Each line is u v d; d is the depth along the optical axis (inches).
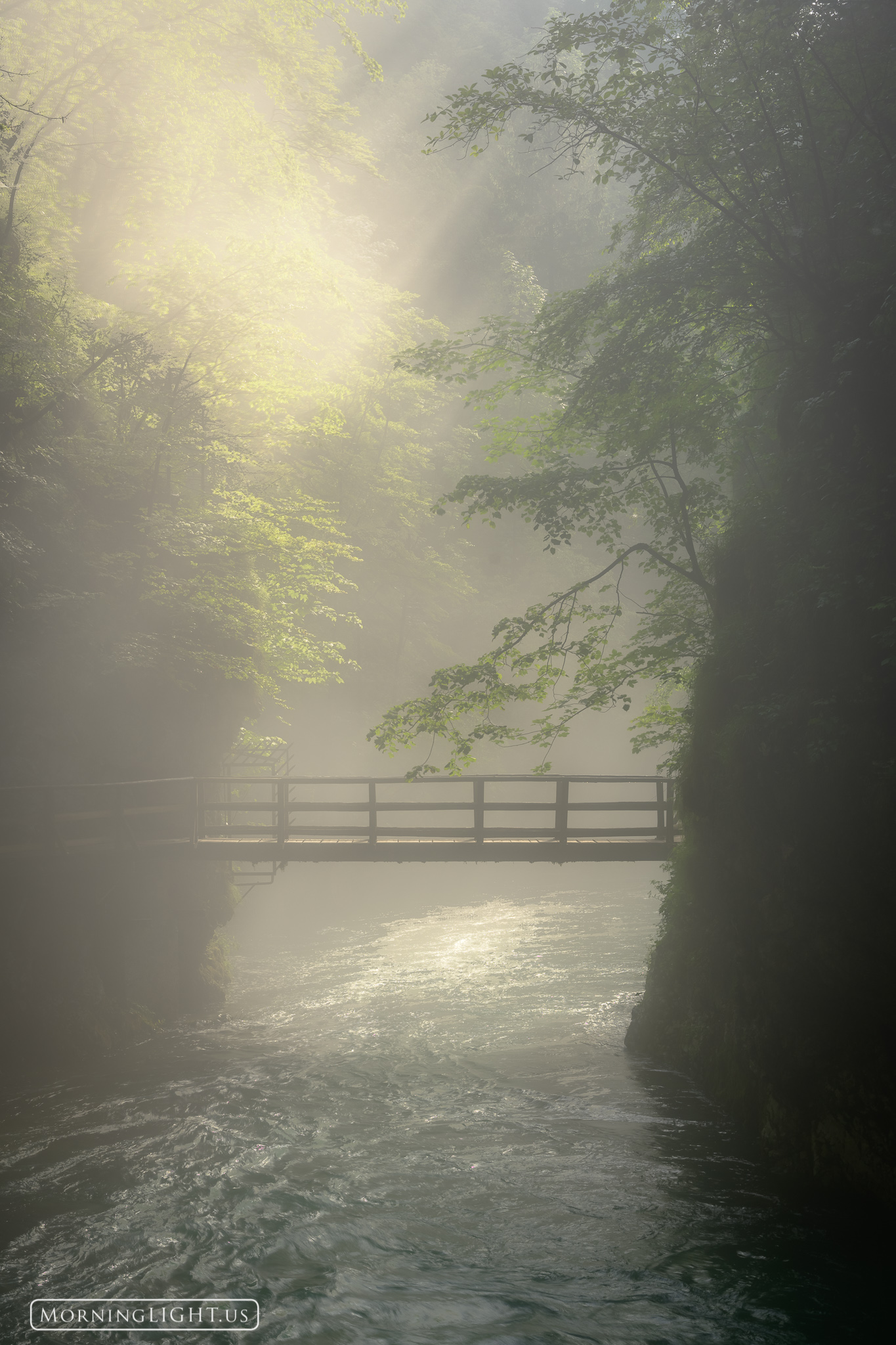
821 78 389.7
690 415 485.7
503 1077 488.1
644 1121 420.8
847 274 392.2
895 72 379.9
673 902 514.3
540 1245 312.8
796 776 371.2
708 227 455.5
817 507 390.9
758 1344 255.0
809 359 419.8
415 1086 476.1
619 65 426.9
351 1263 301.7
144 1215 334.3
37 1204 342.6
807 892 363.6
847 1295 278.7
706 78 412.2
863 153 391.9
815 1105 354.0
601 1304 275.9
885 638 311.3
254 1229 324.5
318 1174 371.6
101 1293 281.9
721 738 420.2
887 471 360.2
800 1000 369.7
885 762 335.3
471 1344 255.8
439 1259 304.3
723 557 463.2
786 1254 303.1
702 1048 467.2
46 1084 479.8
